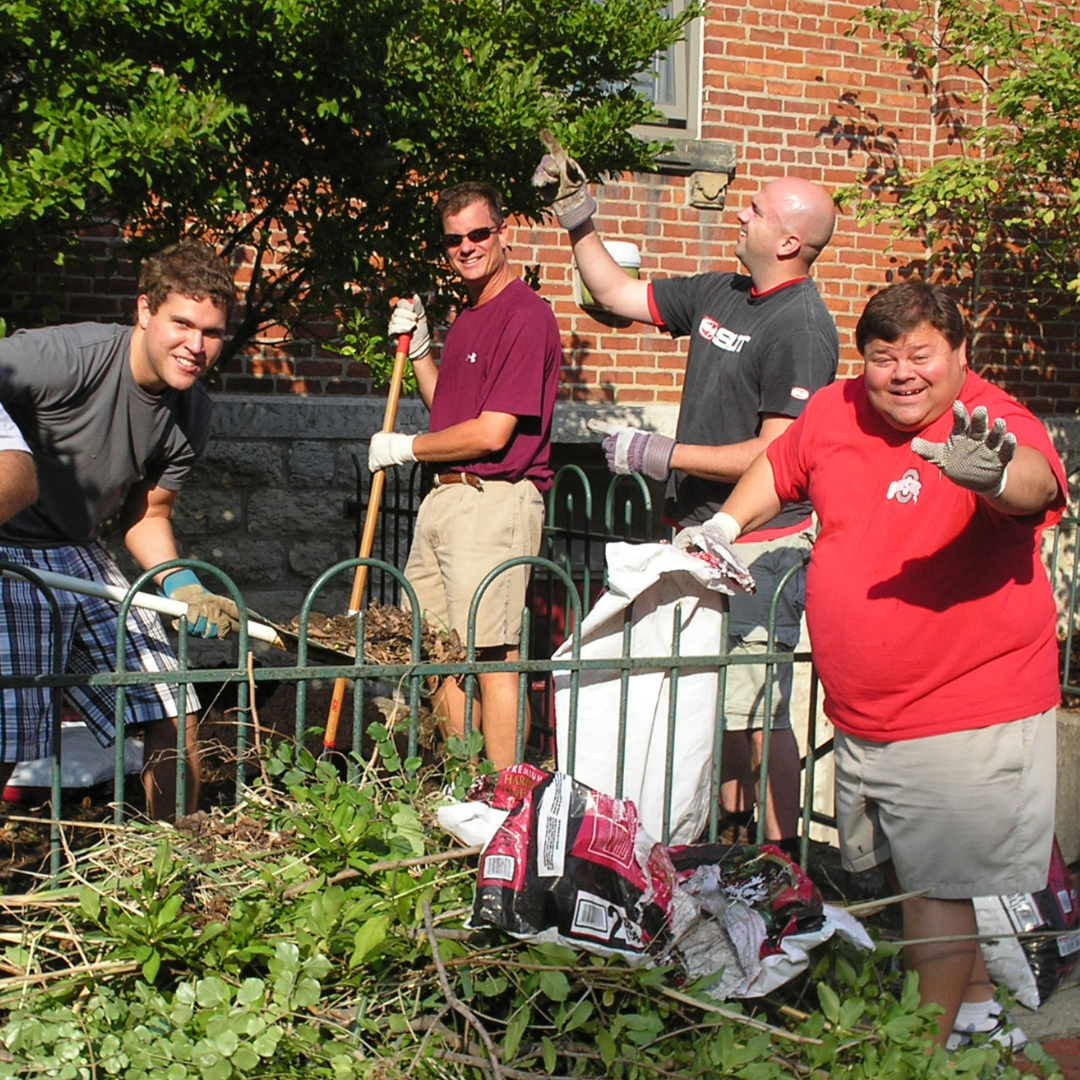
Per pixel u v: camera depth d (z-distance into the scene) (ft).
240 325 18.25
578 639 10.42
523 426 13.44
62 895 8.53
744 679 13.14
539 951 8.30
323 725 16.33
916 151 25.48
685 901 8.91
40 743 10.59
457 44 14.69
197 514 20.35
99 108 12.60
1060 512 8.77
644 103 16.72
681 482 13.75
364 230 15.07
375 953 8.25
